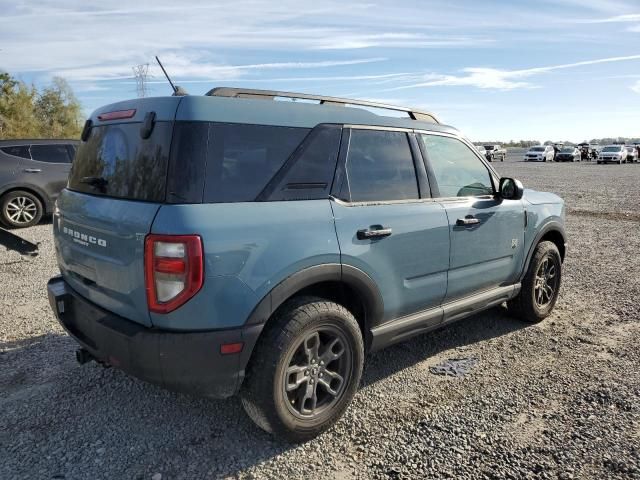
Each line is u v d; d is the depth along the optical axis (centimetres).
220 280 252
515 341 450
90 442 296
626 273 675
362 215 314
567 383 369
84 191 317
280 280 271
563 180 2331
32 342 435
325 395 306
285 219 277
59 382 366
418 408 336
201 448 291
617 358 411
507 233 430
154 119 269
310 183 297
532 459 281
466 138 416
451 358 415
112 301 282
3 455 282
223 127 269
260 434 305
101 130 318
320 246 287
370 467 276
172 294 247
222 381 262
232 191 267
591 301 558
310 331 286
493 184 433
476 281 405
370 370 392
